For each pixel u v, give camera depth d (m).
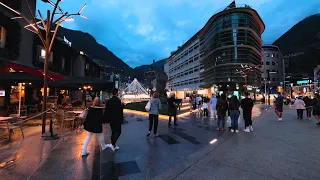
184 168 4.23
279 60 95.69
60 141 6.54
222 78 55.22
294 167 4.29
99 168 4.25
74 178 3.73
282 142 6.57
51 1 7.88
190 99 18.02
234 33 55.06
